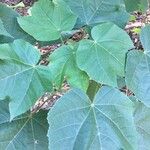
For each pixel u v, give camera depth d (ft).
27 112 1.95
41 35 1.92
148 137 2.00
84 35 2.06
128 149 1.77
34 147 1.93
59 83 1.81
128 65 1.84
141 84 1.85
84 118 1.77
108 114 1.79
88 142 1.76
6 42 1.99
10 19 2.04
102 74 1.78
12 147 1.91
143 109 1.99
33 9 1.94
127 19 2.06
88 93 1.87
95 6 2.06
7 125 1.93
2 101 1.93
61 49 1.81
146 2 2.40
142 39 1.91
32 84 1.78
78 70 1.80
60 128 1.73
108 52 1.81
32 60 1.81
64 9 1.93
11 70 1.78
